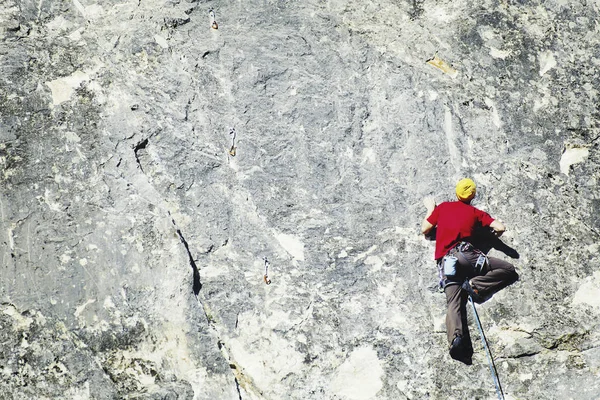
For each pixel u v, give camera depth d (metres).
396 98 7.13
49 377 6.02
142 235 6.43
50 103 6.66
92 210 6.43
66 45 6.93
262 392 6.25
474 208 6.49
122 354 6.14
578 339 6.48
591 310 6.57
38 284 6.21
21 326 6.10
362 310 6.50
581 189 6.98
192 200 6.69
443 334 6.46
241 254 6.62
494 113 7.15
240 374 6.29
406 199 6.86
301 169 6.90
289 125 7.01
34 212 6.36
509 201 6.87
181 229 6.61
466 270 6.40
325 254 6.67
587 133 7.18
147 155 6.73
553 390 6.36
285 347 6.36
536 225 6.81
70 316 6.17
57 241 6.32
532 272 6.64
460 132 7.06
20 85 6.68
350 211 6.81
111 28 7.09
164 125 6.82
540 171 7.00
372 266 6.64
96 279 6.27
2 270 6.21
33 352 6.05
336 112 7.06
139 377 6.11
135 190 6.56
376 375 6.32
